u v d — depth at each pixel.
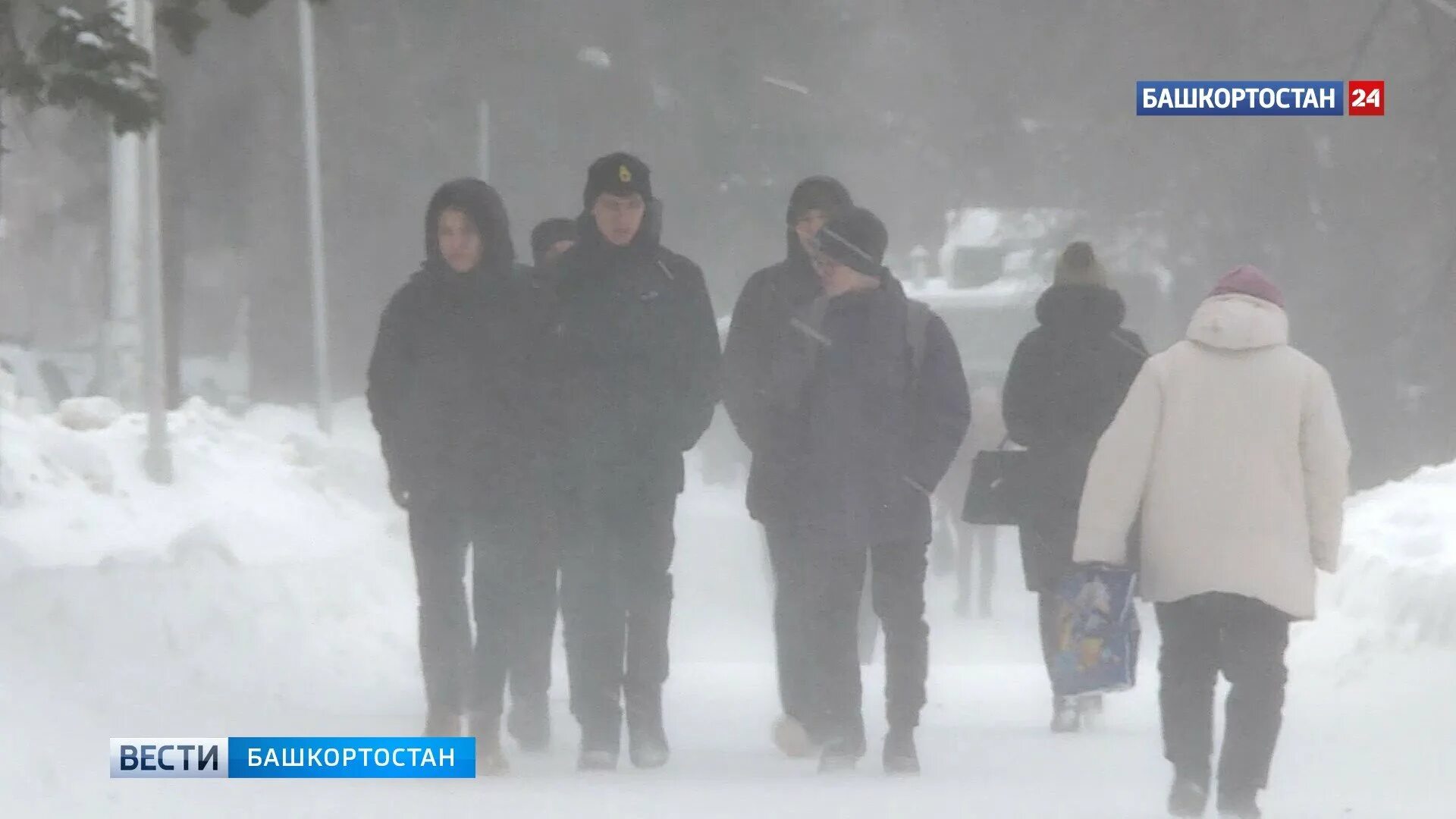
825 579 32.94
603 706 33.41
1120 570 29.44
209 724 35.47
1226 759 27.73
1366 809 29.14
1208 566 27.39
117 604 43.03
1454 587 47.66
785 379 33.22
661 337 33.00
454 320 32.88
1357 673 47.00
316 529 78.06
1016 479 41.66
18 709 32.41
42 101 51.94
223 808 27.78
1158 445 27.97
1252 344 27.66
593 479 32.97
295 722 37.00
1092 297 41.31
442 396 32.81
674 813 27.39
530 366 33.09
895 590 33.16
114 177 89.56
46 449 73.44
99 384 89.69
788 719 35.97
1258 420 27.58
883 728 41.56
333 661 47.53
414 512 33.12
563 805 28.03
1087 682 34.78
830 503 32.69
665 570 33.62
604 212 32.88
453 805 28.14
